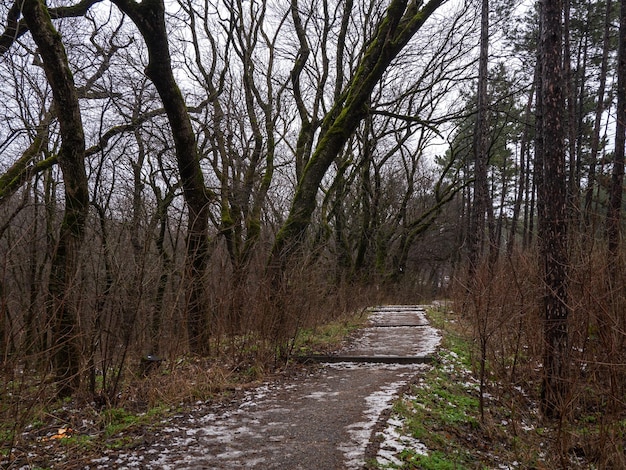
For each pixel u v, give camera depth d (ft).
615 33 73.61
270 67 59.47
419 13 43.06
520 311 29.12
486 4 64.75
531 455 22.17
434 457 18.45
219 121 47.39
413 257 138.92
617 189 40.65
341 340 44.55
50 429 21.45
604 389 24.32
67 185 25.38
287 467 17.04
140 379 26.71
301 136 63.05
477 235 65.26
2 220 27.20
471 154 122.42
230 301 35.06
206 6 52.85
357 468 16.83
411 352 38.68
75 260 24.34
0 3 29.66
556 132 26.66
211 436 20.29
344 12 64.75
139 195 35.22
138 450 18.78
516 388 31.30
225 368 31.60
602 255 26.05
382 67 43.32
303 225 42.78
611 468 21.54
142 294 25.77
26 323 19.77
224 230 43.57
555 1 26.66
